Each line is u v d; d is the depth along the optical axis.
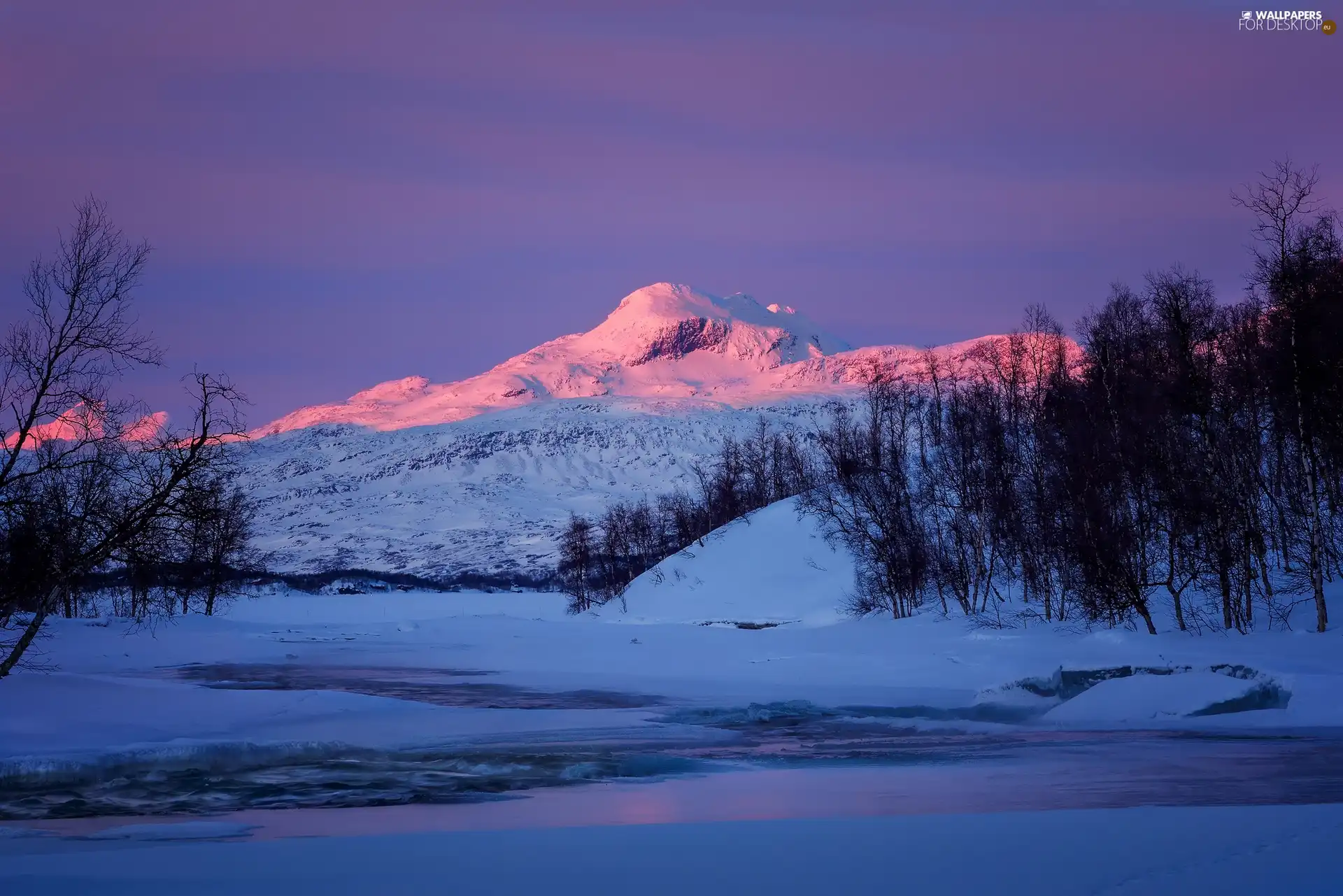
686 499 190.12
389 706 41.38
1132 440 60.88
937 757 29.02
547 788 24.80
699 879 13.24
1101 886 12.27
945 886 12.45
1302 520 60.72
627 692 50.94
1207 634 53.66
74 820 21.16
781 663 60.84
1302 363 52.62
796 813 19.81
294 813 21.62
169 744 29.91
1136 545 59.91
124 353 33.06
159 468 34.03
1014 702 42.81
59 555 33.12
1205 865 13.09
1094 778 23.72
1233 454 58.38
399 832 18.91
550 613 168.38
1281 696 37.12
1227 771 24.39
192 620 91.56
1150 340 71.06
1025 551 75.62
